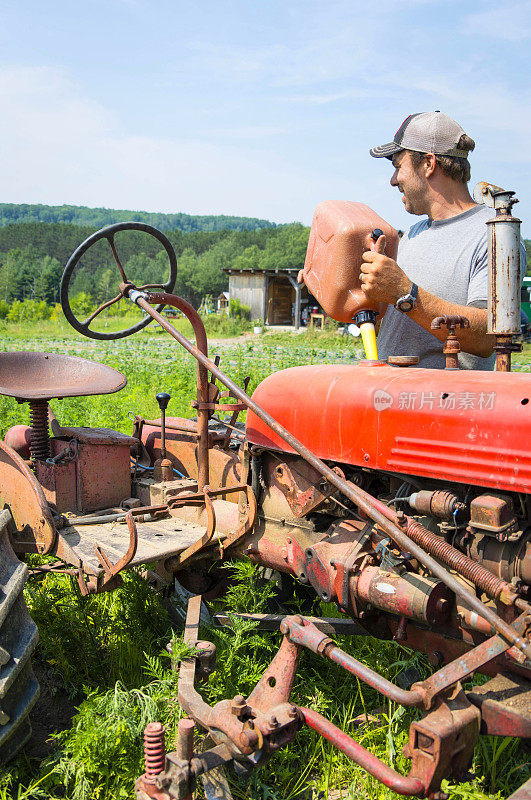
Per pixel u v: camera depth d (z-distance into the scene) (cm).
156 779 226
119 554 316
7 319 5897
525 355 2416
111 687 345
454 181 355
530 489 222
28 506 353
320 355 2338
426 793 205
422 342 355
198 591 380
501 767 286
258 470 333
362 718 309
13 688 283
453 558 230
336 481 255
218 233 15175
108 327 4788
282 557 321
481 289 323
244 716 239
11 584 294
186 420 450
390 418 263
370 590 258
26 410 884
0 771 281
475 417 238
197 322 370
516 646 198
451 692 218
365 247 321
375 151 370
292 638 258
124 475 412
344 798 269
